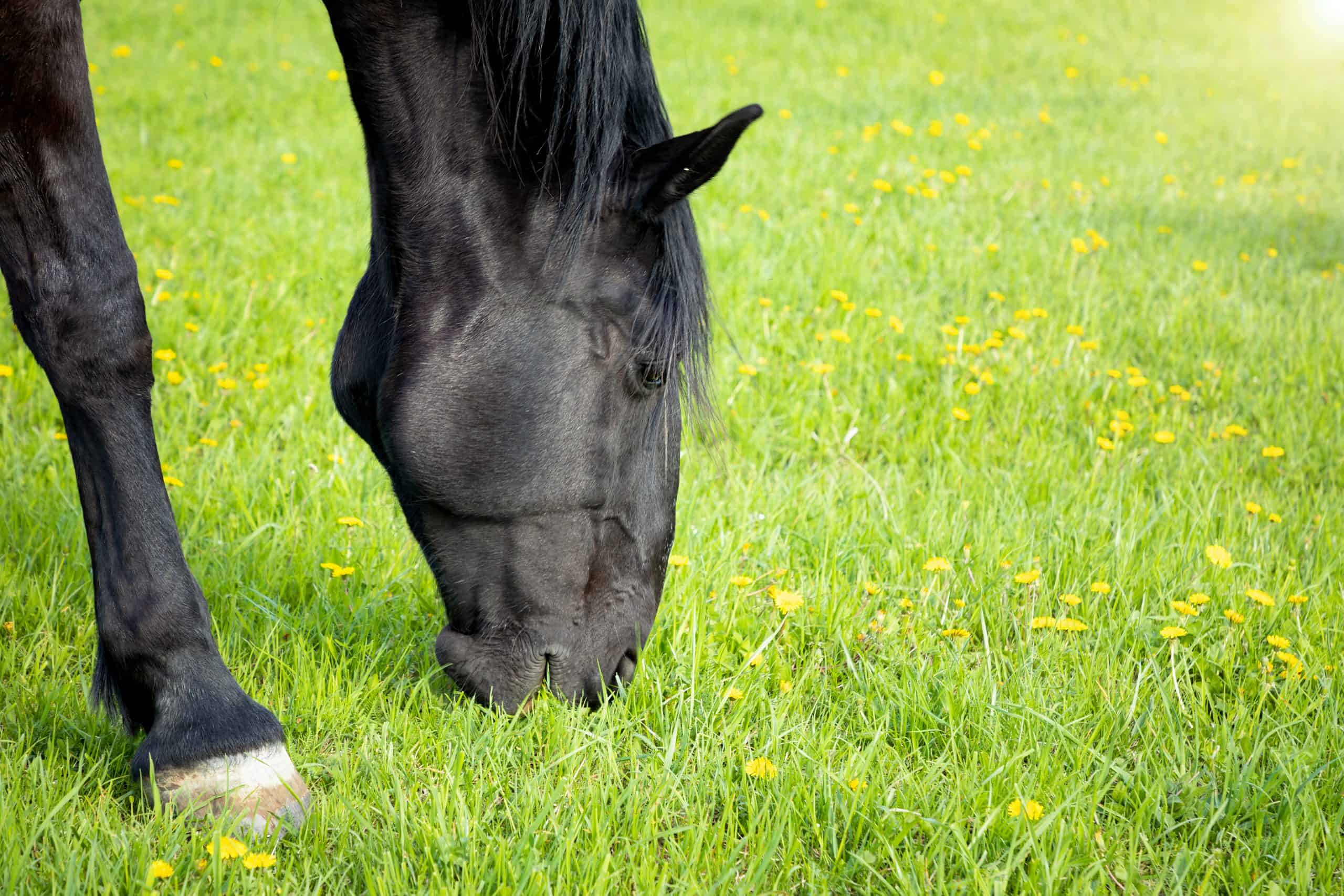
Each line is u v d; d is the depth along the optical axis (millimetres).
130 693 2109
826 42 14352
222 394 4207
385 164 2246
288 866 1968
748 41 13961
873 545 3301
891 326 5004
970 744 2420
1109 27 17547
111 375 2104
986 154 9172
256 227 6285
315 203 6902
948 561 3012
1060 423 4379
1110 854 2055
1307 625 2922
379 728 2434
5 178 2004
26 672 2533
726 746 2357
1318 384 4859
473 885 1892
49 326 2070
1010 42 15734
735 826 2139
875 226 6660
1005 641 2932
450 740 2355
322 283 5426
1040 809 2061
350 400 2451
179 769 2027
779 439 4156
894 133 9555
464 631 2316
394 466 2264
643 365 2170
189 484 3502
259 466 3621
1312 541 3488
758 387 4492
